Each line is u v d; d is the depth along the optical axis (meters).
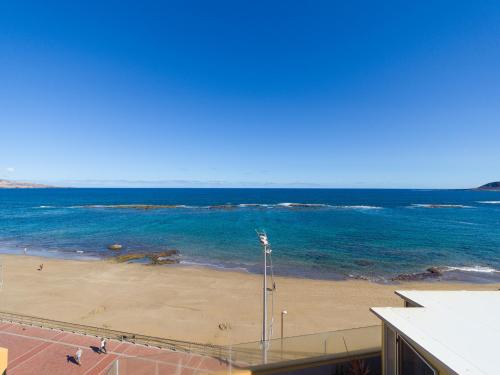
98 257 45.38
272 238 57.78
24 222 80.75
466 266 40.31
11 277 34.91
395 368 5.78
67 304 26.70
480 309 6.32
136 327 22.28
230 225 74.38
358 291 30.58
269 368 7.16
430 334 5.26
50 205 134.38
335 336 7.11
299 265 40.53
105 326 22.33
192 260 43.16
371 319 23.94
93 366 15.31
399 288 31.75
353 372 6.68
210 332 21.64
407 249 49.28
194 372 7.68
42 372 14.77
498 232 64.50
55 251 49.22
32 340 17.83
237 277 35.31
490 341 5.00
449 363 4.36
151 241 55.84
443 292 7.43
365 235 60.75
